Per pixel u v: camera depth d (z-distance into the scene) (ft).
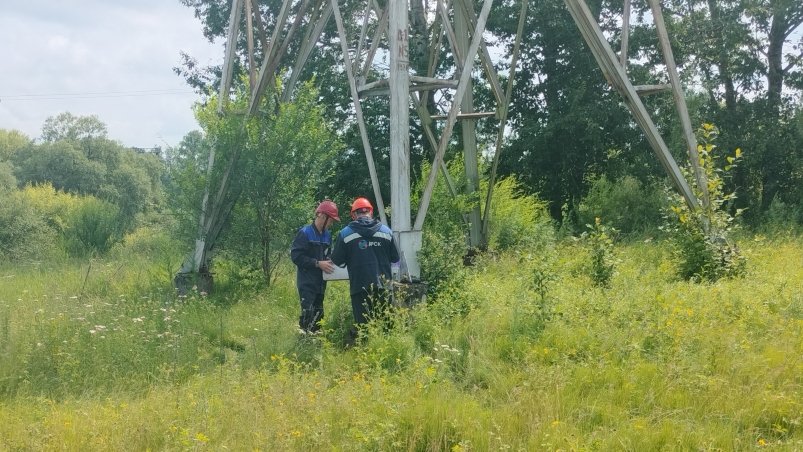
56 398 23.44
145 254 70.85
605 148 90.27
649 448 16.90
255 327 31.35
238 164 43.27
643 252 51.08
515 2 90.68
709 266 39.75
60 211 96.78
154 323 30.14
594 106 86.63
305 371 24.57
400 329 27.12
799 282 33.47
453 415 18.38
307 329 29.63
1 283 48.62
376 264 29.55
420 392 20.27
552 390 20.29
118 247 76.23
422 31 48.19
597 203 82.94
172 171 44.47
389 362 25.04
